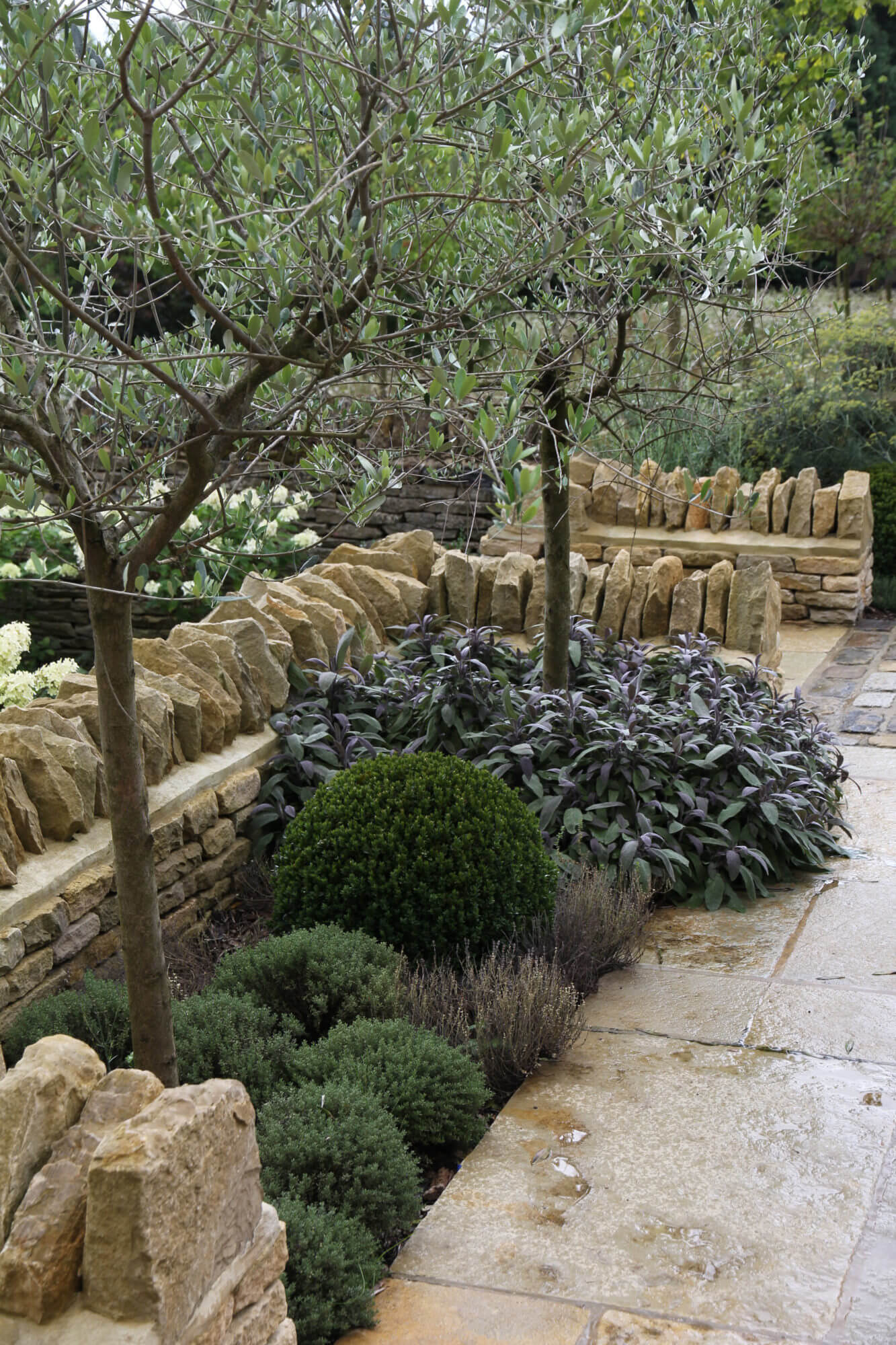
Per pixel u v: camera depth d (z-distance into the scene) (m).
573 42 2.70
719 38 5.00
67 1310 1.72
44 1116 1.86
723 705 6.14
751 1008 4.25
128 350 2.41
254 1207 2.02
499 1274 2.92
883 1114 3.54
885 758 7.17
